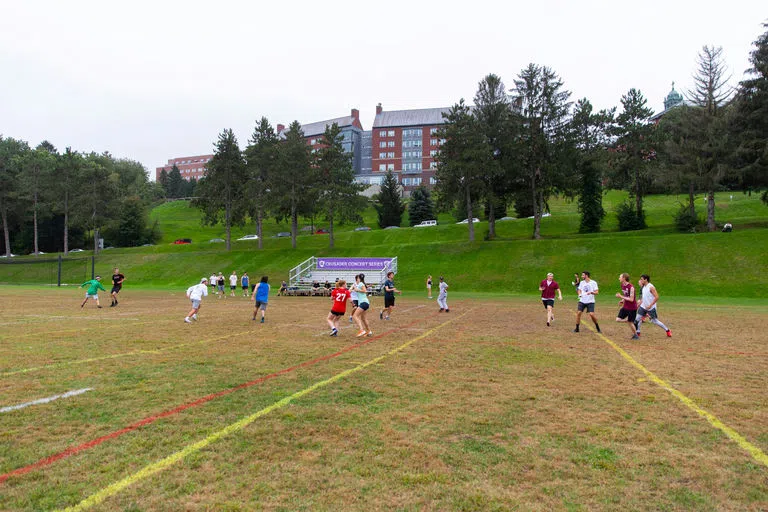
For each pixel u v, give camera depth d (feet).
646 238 135.03
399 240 212.23
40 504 11.32
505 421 17.81
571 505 11.51
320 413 18.57
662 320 55.83
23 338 38.19
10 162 234.58
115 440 15.52
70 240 263.70
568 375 25.89
